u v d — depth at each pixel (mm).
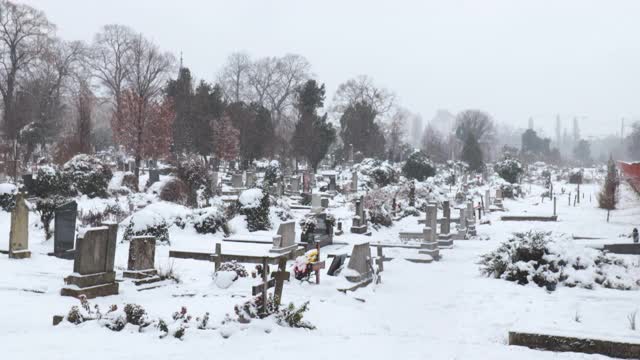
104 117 93125
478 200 60781
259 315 11008
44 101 66438
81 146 46344
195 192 38375
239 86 109438
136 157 49344
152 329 10109
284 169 71125
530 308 13359
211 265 19016
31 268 16344
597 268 16719
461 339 10977
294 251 21859
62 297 12773
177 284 15008
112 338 9578
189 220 27000
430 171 72250
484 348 10023
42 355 8516
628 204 53406
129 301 12859
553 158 153375
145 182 50562
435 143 119375
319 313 12359
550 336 10141
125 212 32031
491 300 14539
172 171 46906
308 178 54438
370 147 91562
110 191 40562
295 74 109312
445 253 26781
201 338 9852
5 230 25266
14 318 10883
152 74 83312
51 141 64125
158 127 54438
